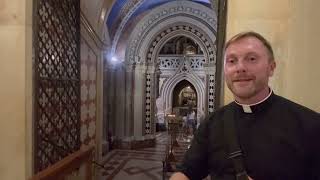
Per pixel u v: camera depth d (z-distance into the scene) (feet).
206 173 4.03
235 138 3.57
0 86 7.77
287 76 6.21
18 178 7.79
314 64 4.82
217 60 10.52
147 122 35.47
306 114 3.38
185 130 37.70
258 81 3.55
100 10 17.35
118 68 33.19
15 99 7.72
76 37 11.95
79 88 12.31
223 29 8.24
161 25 34.09
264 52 3.63
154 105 35.88
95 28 16.81
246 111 3.64
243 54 3.60
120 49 32.86
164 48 47.01
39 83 8.54
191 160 3.99
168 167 20.52
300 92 5.33
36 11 8.14
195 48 45.78
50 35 9.38
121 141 33.81
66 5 10.78
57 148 10.11
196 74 45.83
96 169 17.13
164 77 47.24
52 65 9.65
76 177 10.64
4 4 7.65
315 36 4.82
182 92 50.16
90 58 16.22
